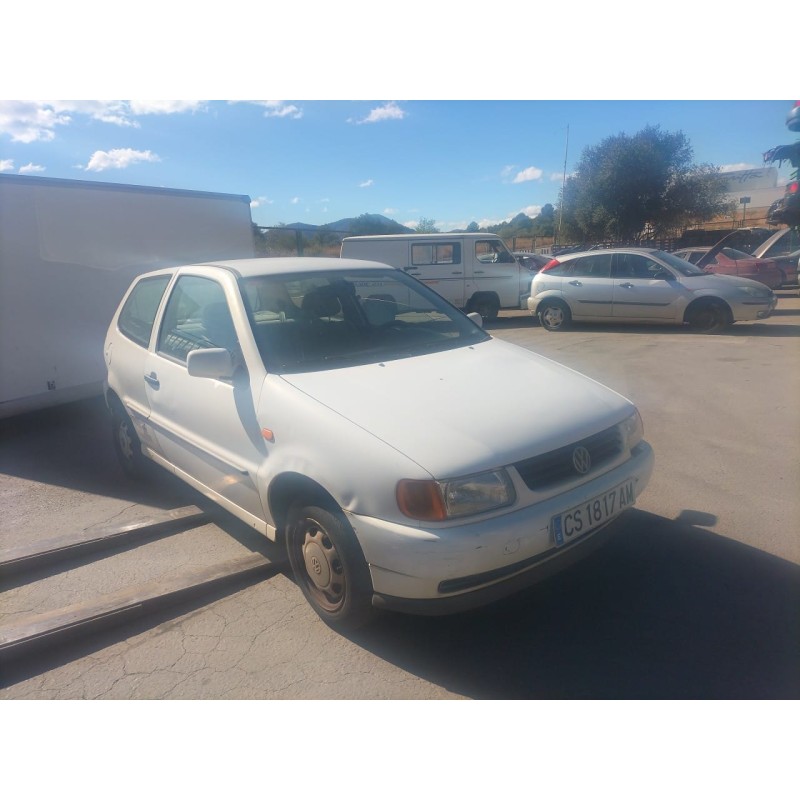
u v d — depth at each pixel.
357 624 3.04
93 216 7.13
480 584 2.67
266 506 3.32
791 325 12.04
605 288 12.30
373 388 3.23
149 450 4.74
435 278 14.88
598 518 2.94
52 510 4.78
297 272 4.08
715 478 4.81
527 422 2.97
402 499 2.64
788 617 3.14
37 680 2.92
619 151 30.28
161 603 3.41
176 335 4.24
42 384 6.78
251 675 2.89
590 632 3.09
